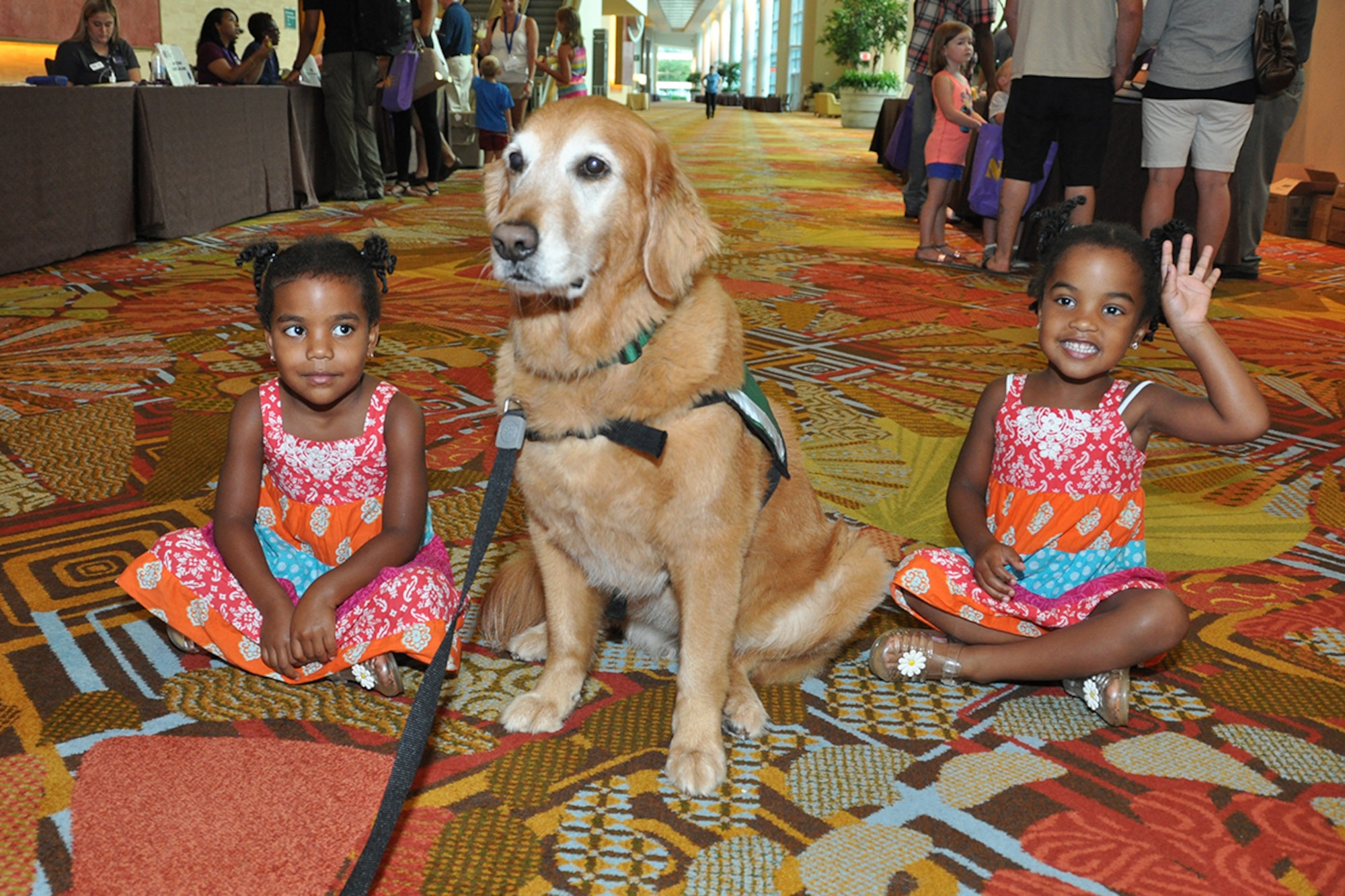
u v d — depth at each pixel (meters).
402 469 2.08
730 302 1.94
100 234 6.40
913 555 2.14
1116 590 1.97
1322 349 5.14
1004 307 5.84
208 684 2.00
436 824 1.60
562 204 1.71
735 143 21.27
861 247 7.99
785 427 2.14
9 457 3.08
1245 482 3.32
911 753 1.87
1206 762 1.84
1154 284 2.01
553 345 1.78
